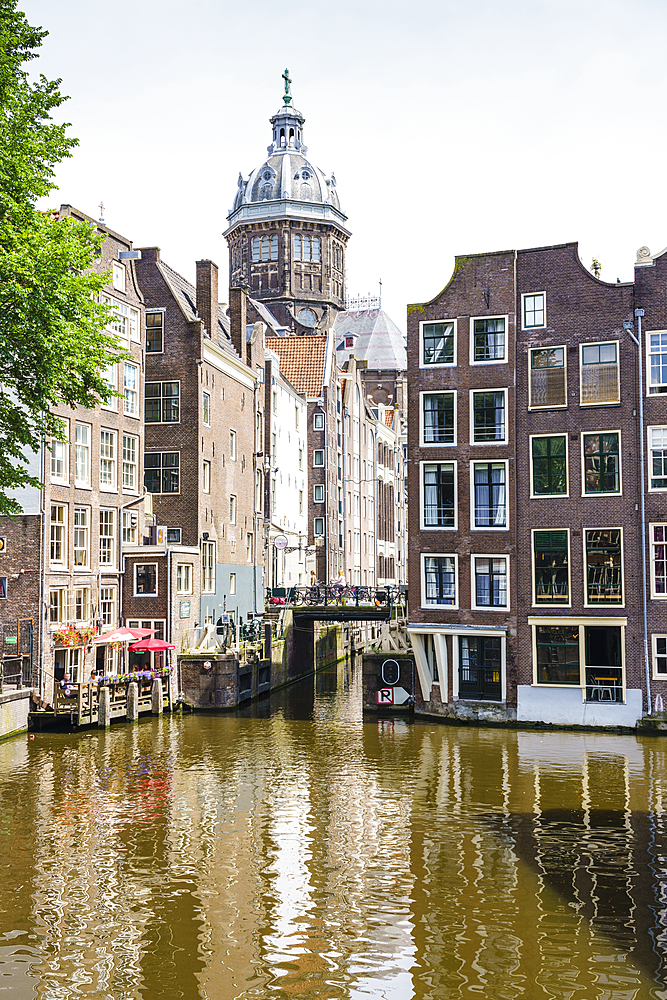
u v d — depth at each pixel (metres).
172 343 41.91
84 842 19.06
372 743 30.05
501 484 33.53
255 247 82.25
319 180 83.06
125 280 39.22
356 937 14.46
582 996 12.63
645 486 31.58
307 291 82.12
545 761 26.80
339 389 69.50
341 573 67.62
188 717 35.75
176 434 41.75
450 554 34.03
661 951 13.93
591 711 31.81
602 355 32.44
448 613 33.94
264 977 13.16
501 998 12.59
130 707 33.44
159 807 21.78
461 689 34.06
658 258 31.84
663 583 31.27
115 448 37.84
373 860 17.97
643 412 31.72
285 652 48.62
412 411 34.78
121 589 37.94
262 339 53.44
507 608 33.06
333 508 65.94
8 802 22.16
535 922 14.98
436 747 29.19
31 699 31.50
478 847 18.75
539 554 32.88
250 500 49.75
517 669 32.88
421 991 12.76
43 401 22.09
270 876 17.08
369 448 79.69
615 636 32.06
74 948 14.03
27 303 19.95
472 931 14.66
